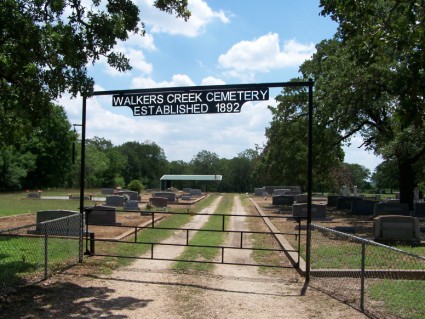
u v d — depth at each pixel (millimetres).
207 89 9430
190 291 7973
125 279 8805
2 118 10117
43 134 74688
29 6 8281
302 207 23016
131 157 122750
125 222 20797
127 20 9789
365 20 8336
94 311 6480
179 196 50062
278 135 35500
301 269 9711
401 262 10148
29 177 74562
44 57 8086
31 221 20391
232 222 21953
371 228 18828
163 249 12891
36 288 7641
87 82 8734
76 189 76625
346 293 7637
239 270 10234
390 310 6480
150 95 9758
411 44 7688
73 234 13320
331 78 23594
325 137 28516
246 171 111938
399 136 22266
